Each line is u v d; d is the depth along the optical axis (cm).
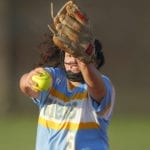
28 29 4544
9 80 4428
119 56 4569
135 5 4603
